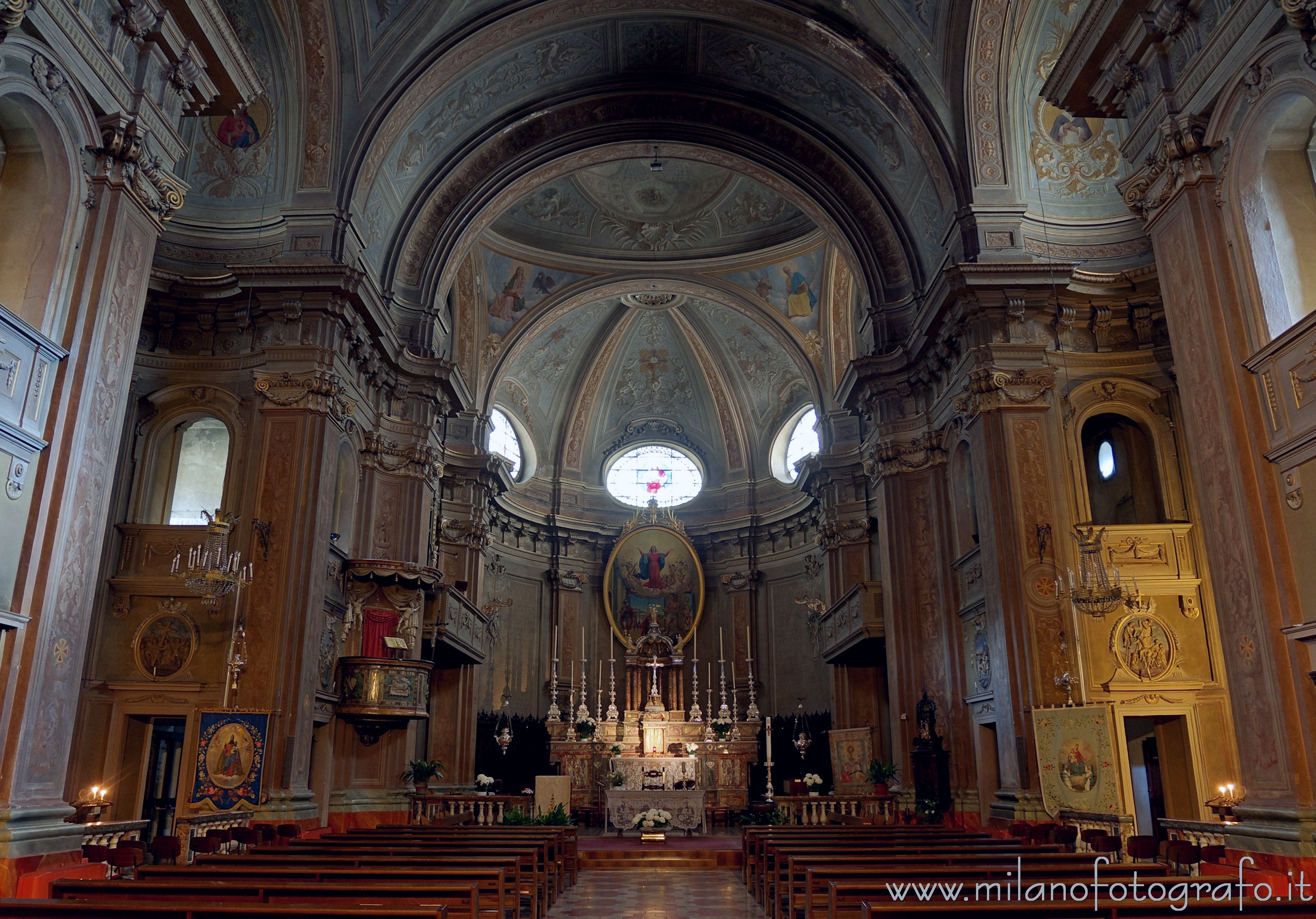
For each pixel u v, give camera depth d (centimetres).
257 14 1614
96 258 845
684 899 1216
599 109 2027
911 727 1755
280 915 499
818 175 2028
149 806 1528
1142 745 1677
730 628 2894
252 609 1405
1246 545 812
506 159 2014
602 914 1079
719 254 2595
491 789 2133
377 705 1586
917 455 1866
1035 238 1631
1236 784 1334
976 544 1703
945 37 1645
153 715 1377
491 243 2466
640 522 2955
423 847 992
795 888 843
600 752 2478
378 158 1711
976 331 1583
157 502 1548
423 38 1678
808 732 2580
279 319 1548
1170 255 923
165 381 1542
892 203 1942
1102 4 957
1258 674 796
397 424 1866
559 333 2916
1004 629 1443
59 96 800
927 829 1284
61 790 797
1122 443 1666
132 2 873
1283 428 796
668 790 2102
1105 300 1577
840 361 2514
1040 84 1664
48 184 830
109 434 866
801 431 2930
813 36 1759
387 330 1761
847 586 2328
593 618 2936
